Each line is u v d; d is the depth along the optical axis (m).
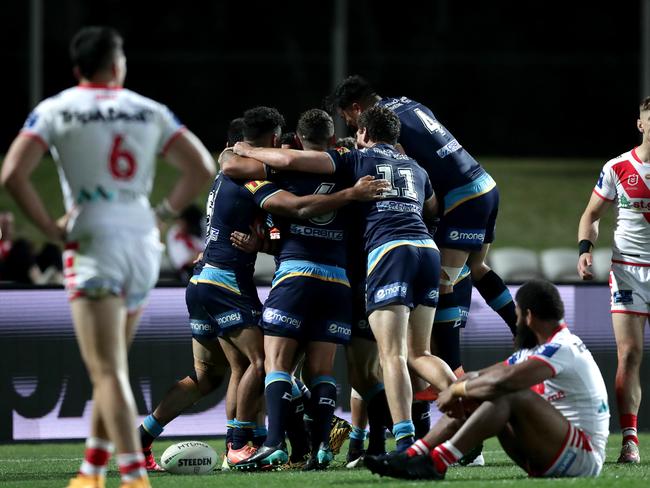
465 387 20.14
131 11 109.00
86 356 17.64
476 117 106.25
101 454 18.19
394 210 23.86
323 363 24.95
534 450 20.20
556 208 84.94
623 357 27.14
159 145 18.33
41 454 30.84
